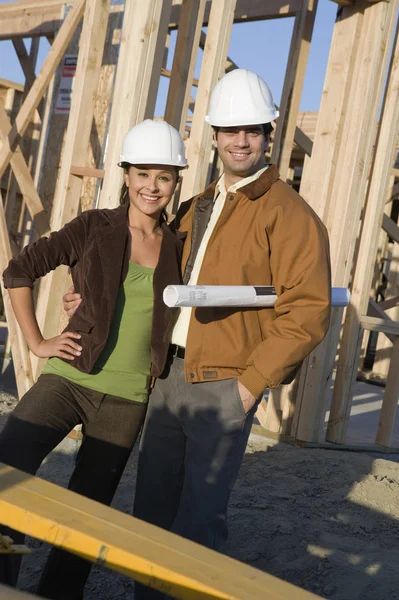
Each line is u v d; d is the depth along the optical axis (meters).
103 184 4.02
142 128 2.59
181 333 2.50
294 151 10.87
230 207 2.43
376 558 3.43
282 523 3.68
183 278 2.57
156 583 1.18
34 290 6.33
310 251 2.32
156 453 2.59
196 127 4.13
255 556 3.37
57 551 2.50
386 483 4.47
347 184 5.19
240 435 2.43
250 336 2.41
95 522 1.32
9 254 4.97
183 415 2.49
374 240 5.37
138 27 3.89
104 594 3.04
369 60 5.14
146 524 1.35
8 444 2.39
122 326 2.53
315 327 2.30
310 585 3.20
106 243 2.53
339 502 4.09
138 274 2.54
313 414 5.15
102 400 2.54
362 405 8.30
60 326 4.36
